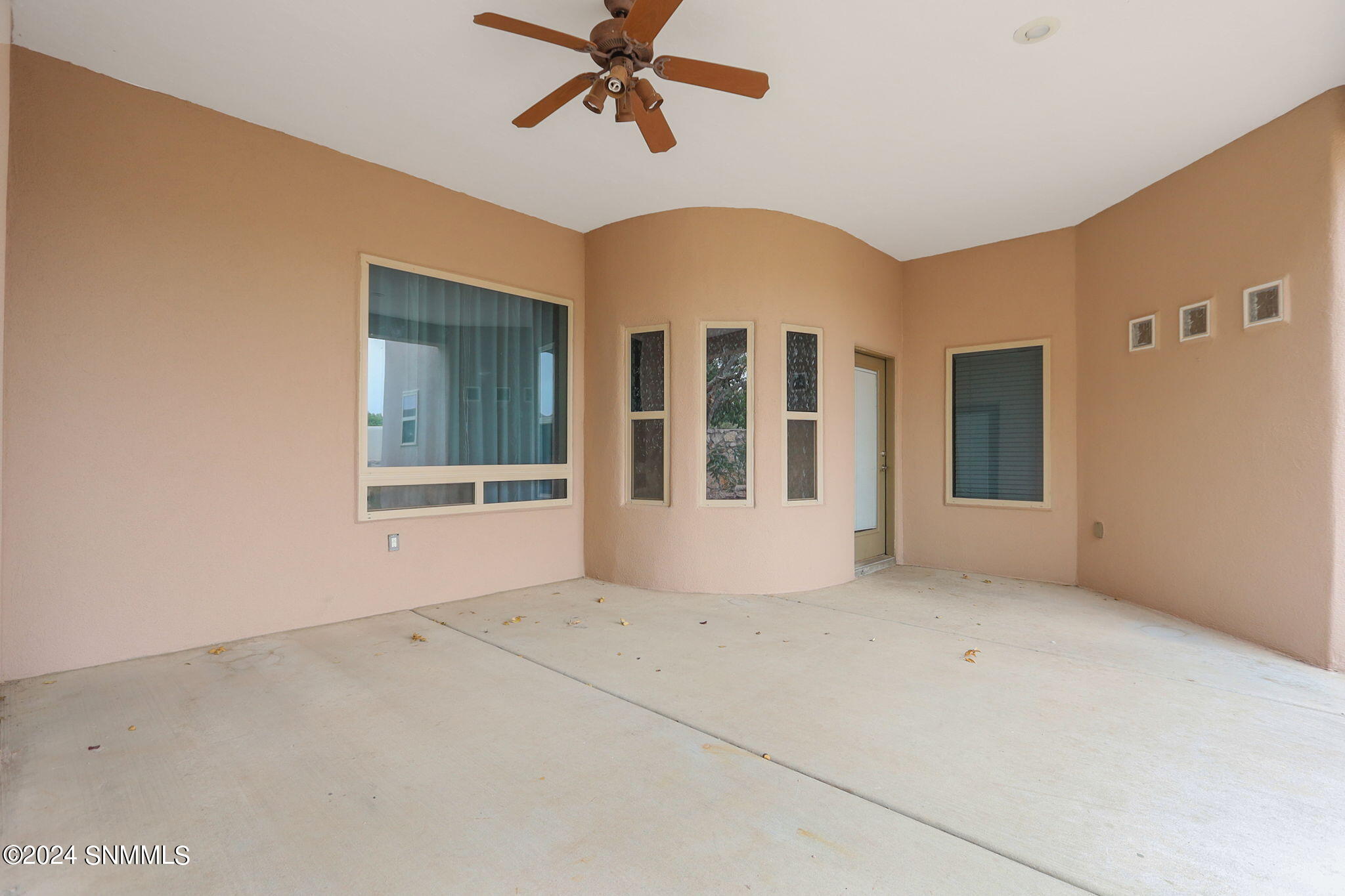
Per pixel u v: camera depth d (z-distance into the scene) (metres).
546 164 4.12
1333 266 3.17
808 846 1.75
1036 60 2.99
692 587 4.78
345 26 2.78
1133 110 3.42
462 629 3.79
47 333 2.97
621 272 5.08
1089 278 4.95
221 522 3.48
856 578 5.34
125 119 3.19
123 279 3.17
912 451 5.95
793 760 2.23
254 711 2.61
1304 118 3.31
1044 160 4.01
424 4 2.63
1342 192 3.15
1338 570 3.15
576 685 2.92
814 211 4.86
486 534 4.70
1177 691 2.87
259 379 3.62
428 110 3.47
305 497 3.79
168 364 3.31
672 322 4.85
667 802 1.96
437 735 2.41
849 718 2.57
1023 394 5.37
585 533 5.34
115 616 3.16
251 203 3.58
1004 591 4.89
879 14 2.67
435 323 4.43
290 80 3.20
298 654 3.31
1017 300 5.38
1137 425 4.46
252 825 1.84
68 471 3.03
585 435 5.36
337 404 3.93
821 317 5.03
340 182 3.94
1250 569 3.60
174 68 3.09
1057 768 2.18
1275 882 1.60
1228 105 3.36
